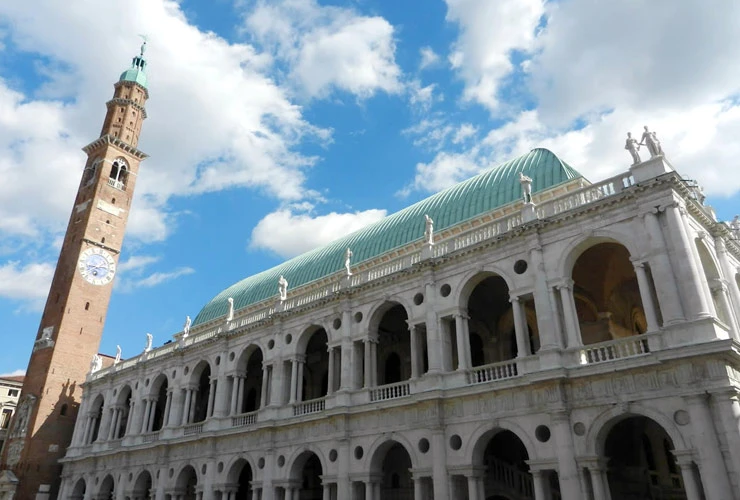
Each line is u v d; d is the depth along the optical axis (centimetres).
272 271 7094
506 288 3978
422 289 3844
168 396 5753
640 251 2888
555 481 3584
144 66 9788
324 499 3875
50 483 6962
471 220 4466
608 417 2725
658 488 3597
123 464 5828
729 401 2378
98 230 8256
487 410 3198
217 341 5372
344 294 4297
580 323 3875
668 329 2641
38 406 7131
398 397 3606
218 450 4853
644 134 3105
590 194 3241
